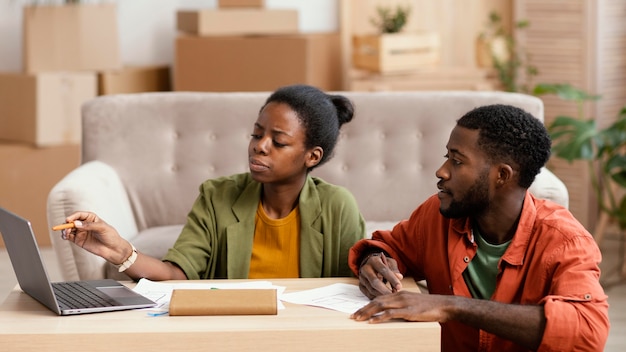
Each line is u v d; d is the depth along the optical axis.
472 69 6.22
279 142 2.82
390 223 4.36
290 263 2.95
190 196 4.45
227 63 6.04
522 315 2.31
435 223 2.72
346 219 2.97
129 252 2.70
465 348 2.68
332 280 2.71
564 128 6.20
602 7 6.08
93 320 2.30
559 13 6.16
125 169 4.43
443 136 4.48
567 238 2.47
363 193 4.46
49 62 5.93
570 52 6.16
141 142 4.46
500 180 2.51
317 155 2.91
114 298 2.47
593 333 2.31
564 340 2.30
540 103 4.47
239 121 4.52
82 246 2.65
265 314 2.34
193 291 2.42
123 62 6.69
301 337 2.20
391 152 4.50
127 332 2.19
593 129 5.36
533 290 2.51
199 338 2.19
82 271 3.68
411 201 4.45
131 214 4.33
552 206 2.59
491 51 6.23
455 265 2.62
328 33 6.47
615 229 6.33
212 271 2.96
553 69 6.25
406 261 2.84
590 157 5.25
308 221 2.93
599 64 6.12
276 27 6.16
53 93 5.82
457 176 2.52
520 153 2.49
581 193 6.14
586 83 6.14
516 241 2.53
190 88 6.12
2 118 5.93
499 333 2.33
